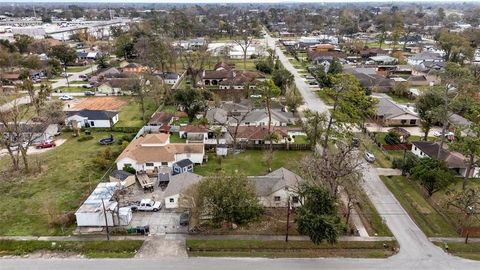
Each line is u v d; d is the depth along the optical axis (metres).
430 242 40.84
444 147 60.84
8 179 55.38
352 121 59.81
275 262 37.50
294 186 46.97
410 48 177.00
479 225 43.34
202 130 69.81
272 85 75.00
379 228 43.22
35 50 159.62
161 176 53.12
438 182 47.25
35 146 67.75
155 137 62.50
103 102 96.44
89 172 57.25
